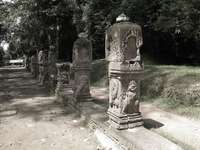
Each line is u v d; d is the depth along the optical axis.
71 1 14.80
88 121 4.98
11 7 14.95
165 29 9.55
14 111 6.45
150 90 6.84
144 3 10.51
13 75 18.42
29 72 21.14
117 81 3.99
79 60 6.21
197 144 3.64
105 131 4.08
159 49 13.01
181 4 8.83
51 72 9.88
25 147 3.99
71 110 6.36
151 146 3.22
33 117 5.80
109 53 4.14
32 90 10.37
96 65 12.56
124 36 3.78
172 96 6.02
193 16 9.15
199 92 5.46
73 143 4.13
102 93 8.34
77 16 14.97
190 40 11.44
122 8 10.84
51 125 5.13
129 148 3.34
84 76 6.26
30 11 15.12
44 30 17.78
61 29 18.75
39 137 4.44
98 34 14.93
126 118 3.94
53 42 18.12
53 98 8.33
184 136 3.99
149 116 5.25
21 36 21.77
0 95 9.20
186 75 6.72
